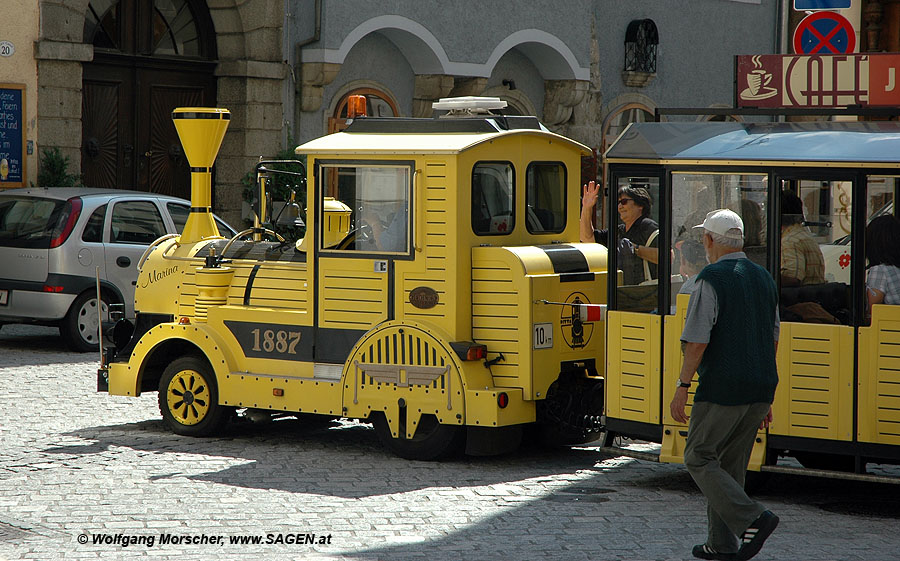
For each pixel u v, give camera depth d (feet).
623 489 31.45
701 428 24.36
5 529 26.76
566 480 32.50
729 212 25.35
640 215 31.63
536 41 92.73
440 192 33.68
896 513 29.22
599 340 36.11
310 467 33.60
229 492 30.50
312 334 35.88
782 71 31.65
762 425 25.88
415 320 34.17
